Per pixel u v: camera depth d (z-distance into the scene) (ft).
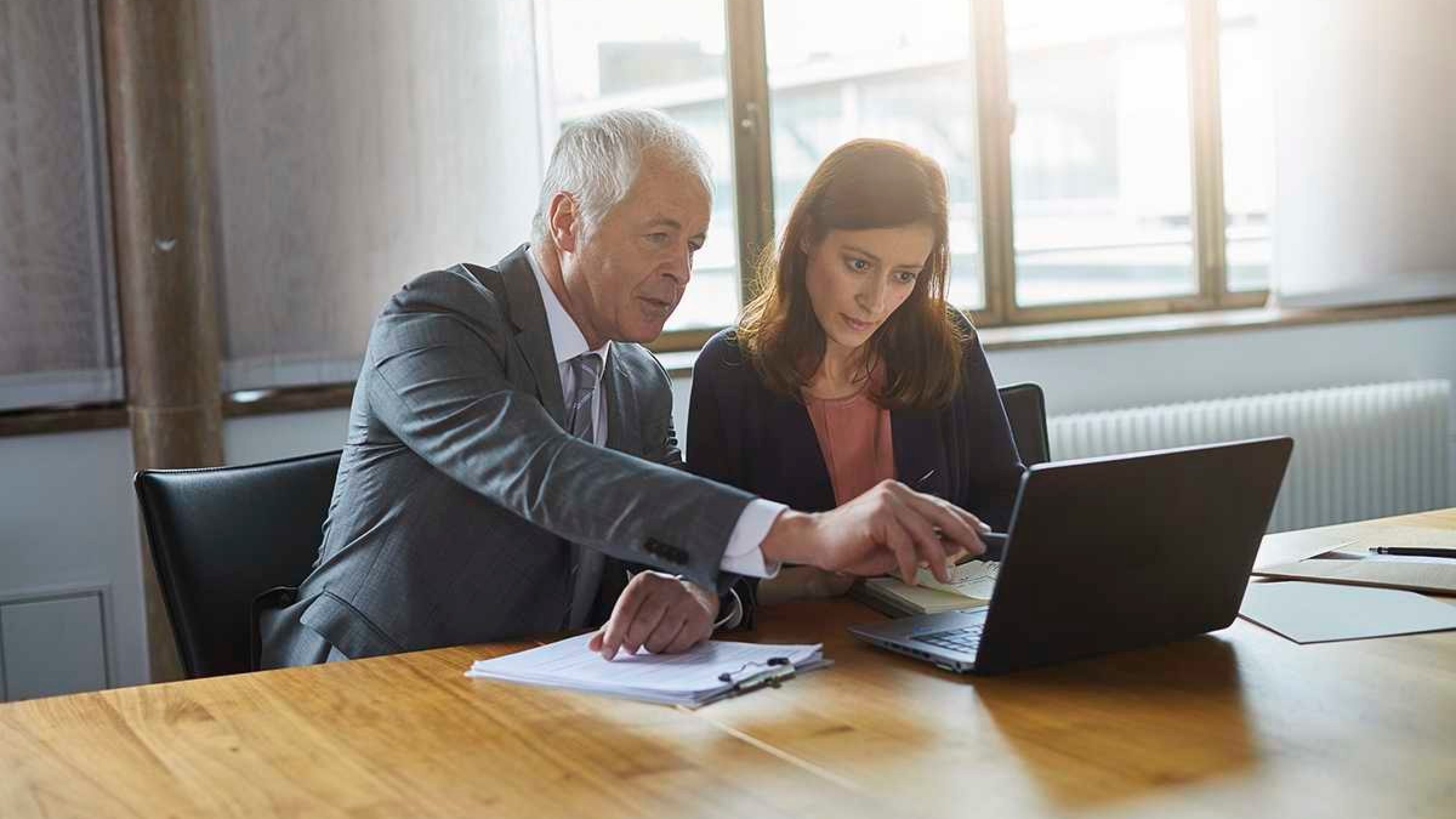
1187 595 5.61
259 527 7.16
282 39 11.82
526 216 12.61
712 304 13.92
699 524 5.42
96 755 4.71
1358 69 15.62
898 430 7.89
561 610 6.64
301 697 5.30
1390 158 15.81
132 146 11.21
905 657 5.60
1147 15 15.55
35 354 11.48
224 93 11.70
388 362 6.40
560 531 5.72
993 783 4.21
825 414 7.90
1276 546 7.37
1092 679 5.21
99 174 11.53
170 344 11.31
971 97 14.84
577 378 6.98
